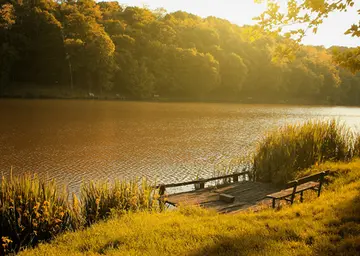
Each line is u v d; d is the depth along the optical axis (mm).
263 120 42656
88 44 67312
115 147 22281
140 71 75625
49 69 68312
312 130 13883
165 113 46906
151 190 10242
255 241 5820
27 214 8078
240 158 19688
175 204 9641
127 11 94125
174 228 6828
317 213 7223
